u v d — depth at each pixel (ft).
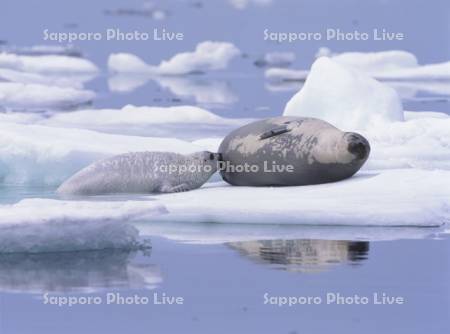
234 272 90.74
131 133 231.09
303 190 133.08
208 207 120.57
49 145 155.63
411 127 187.21
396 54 360.28
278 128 144.77
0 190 146.82
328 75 200.34
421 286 85.30
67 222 97.96
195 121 254.06
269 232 112.37
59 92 296.30
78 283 86.69
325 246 102.94
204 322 76.33
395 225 116.26
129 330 74.59
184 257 97.50
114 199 132.77
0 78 302.45
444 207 120.26
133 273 90.38
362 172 148.05
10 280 87.66
